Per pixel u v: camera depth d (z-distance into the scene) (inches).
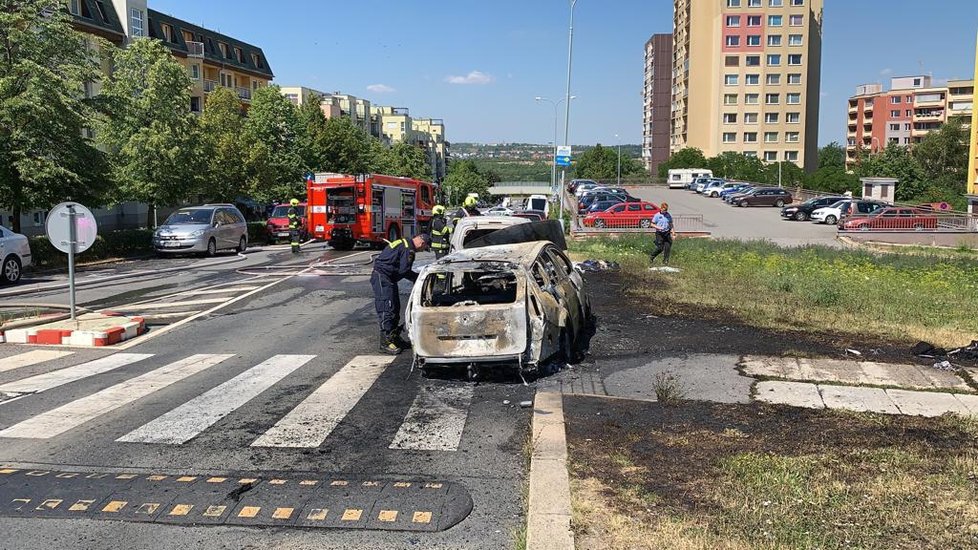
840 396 306.0
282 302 587.8
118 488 212.2
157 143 1291.8
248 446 249.8
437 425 271.6
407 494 206.7
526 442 249.1
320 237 1091.9
